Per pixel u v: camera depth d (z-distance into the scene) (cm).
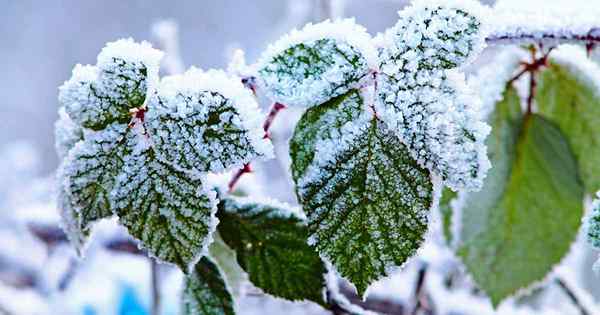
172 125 51
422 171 50
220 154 51
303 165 51
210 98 51
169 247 52
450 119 50
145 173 52
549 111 64
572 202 63
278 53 52
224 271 60
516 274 64
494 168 63
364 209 50
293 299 56
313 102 51
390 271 50
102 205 52
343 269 50
